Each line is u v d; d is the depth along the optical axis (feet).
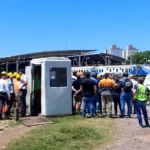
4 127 45.75
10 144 35.40
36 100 56.24
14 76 56.54
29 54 199.41
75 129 41.22
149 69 159.53
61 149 33.01
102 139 37.81
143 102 46.32
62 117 53.31
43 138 37.11
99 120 50.49
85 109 53.11
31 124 47.03
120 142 36.47
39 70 56.59
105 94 54.49
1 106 52.01
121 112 55.06
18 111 50.57
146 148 33.68
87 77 53.16
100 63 264.72
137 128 44.80
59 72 53.93
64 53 221.25
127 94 54.54
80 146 34.32
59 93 53.83
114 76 62.34
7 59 198.29
